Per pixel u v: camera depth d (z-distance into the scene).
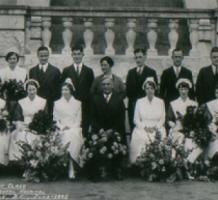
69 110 9.95
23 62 11.91
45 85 10.45
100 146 9.39
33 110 10.02
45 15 11.93
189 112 9.88
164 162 9.33
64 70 10.57
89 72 10.52
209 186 9.02
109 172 9.62
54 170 9.39
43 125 9.63
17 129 9.86
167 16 11.89
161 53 12.49
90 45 11.98
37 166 9.27
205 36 11.93
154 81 10.20
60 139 9.56
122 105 9.82
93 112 9.77
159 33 12.63
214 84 10.44
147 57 11.82
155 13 11.87
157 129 9.74
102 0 13.87
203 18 11.92
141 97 10.41
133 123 10.42
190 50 11.95
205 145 9.72
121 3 13.89
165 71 10.56
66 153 9.39
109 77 10.01
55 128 9.67
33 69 10.57
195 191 8.66
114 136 9.48
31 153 9.30
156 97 10.15
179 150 9.44
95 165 9.43
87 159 9.39
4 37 11.98
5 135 9.81
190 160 9.62
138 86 10.41
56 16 11.91
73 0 13.84
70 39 11.94
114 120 9.73
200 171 9.61
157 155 9.38
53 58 11.73
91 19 11.91
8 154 9.86
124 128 9.84
